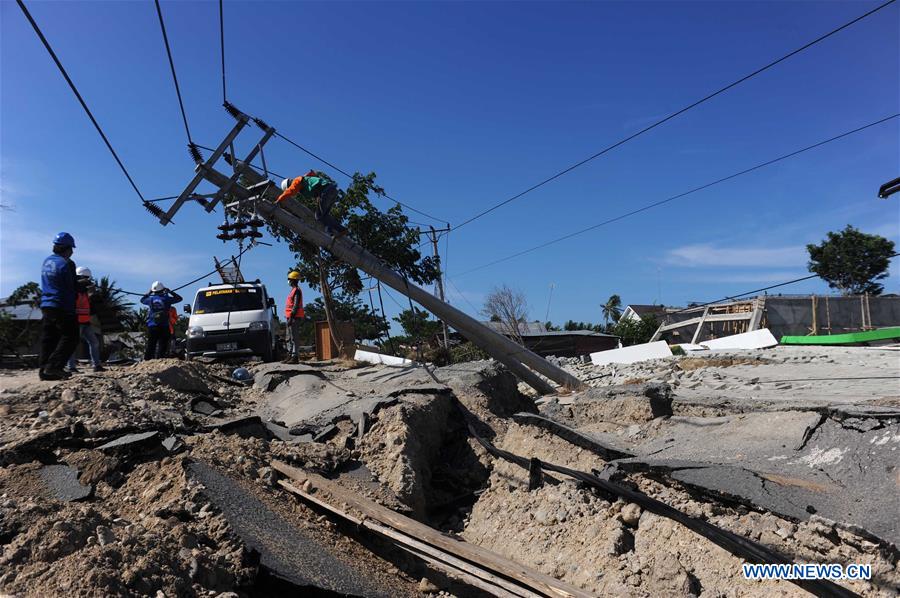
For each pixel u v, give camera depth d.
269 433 8.18
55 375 8.34
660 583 5.27
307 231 11.05
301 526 5.81
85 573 3.62
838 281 40.22
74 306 8.61
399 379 11.63
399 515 6.09
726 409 7.83
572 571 5.96
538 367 12.50
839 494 5.11
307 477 6.63
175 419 7.61
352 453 7.98
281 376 11.77
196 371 11.34
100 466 5.80
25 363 20.50
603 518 6.24
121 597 3.59
